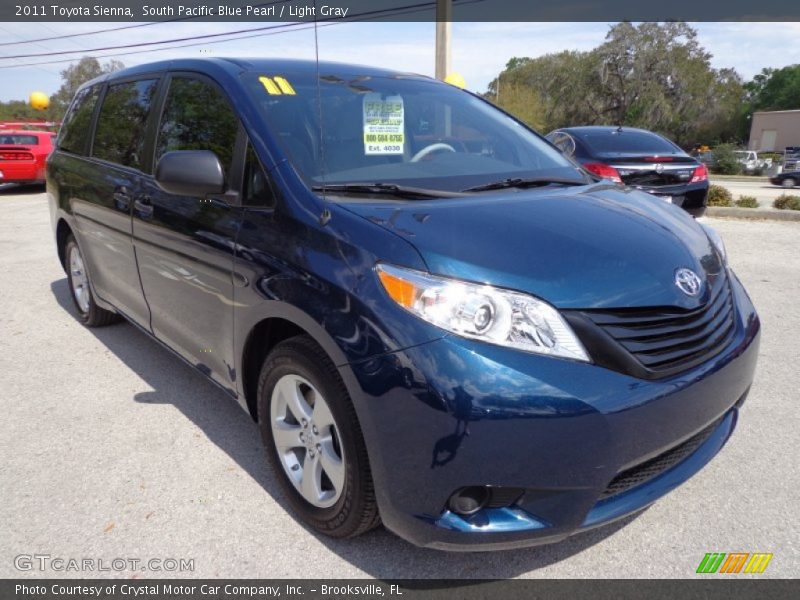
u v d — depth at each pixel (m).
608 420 1.91
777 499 2.65
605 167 7.85
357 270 2.09
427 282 1.96
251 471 2.91
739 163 40.78
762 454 2.98
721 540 2.42
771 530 2.46
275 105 2.82
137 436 3.22
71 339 4.65
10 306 5.52
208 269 2.77
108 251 3.90
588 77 49.12
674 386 2.06
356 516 2.20
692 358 2.17
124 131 3.82
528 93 52.50
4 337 4.71
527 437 1.87
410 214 2.24
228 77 2.99
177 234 2.99
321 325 2.12
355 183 2.56
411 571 2.28
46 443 3.16
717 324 2.34
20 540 2.45
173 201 3.07
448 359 1.88
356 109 3.00
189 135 3.12
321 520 2.38
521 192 2.72
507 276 1.99
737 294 2.69
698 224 2.91
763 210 9.66
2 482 2.83
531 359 1.90
